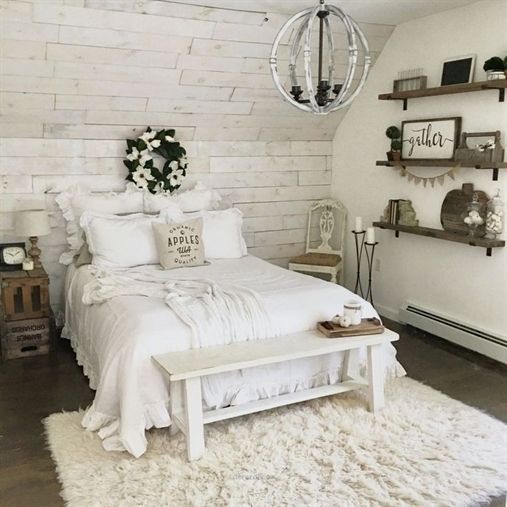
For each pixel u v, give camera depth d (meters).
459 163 3.90
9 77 3.76
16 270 4.07
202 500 2.32
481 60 3.86
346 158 5.27
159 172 4.61
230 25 3.90
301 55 4.36
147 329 2.82
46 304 3.96
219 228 4.41
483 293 3.99
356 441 2.78
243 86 4.47
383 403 3.12
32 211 4.02
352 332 3.02
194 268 4.03
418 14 4.17
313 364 3.24
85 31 3.60
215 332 2.90
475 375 3.65
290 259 5.30
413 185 4.51
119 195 4.44
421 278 4.53
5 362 3.85
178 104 4.44
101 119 4.34
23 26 3.45
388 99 4.50
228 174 5.02
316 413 3.07
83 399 3.28
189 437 2.61
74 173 4.43
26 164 4.26
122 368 2.75
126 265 3.99
